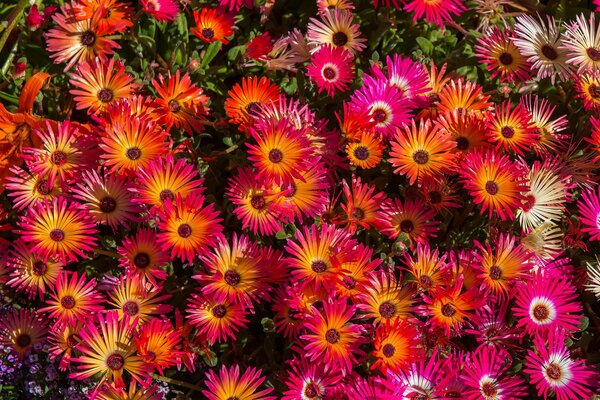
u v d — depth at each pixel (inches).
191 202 25.6
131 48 29.3
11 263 27.0
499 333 26.9
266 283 26.1
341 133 28.2
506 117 28.0
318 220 27.3
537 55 29.5
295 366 26.4
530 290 26.5
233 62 29.6
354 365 26.2
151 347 25.5
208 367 27.1
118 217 26.3
